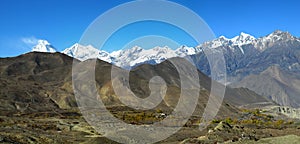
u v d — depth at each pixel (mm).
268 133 77062
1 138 48719
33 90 192625
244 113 173250
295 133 79250
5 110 147750
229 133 64438
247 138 49156
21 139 53594
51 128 81500
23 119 104750
